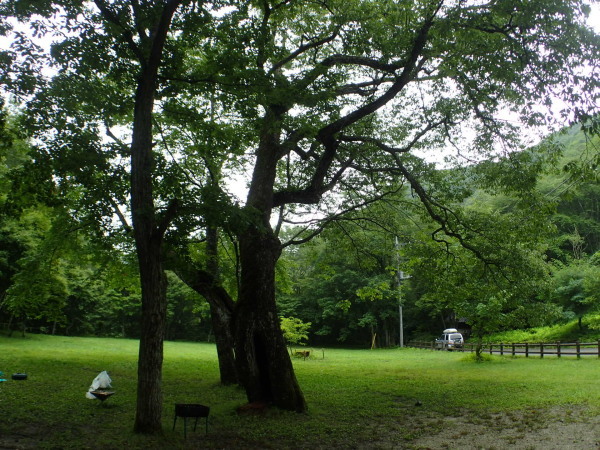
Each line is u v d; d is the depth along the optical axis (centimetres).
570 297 3588
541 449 746
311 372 1973
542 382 1461
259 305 1096
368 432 901
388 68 1130
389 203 1639
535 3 847
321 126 1172
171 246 937
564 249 4697
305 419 996
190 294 1931
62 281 2370
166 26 823
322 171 1241
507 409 1082
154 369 835
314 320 5094
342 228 1722
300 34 1320
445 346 3709
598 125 802
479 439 834
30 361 1852
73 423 902
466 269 1501
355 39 1084
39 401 1086
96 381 1151
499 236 1327
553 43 898
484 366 2134
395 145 1534
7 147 999
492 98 1123
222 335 1512
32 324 4550
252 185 1194
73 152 909
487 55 955
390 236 1728
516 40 924
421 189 1338
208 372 1859
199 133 1169
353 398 1275
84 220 1385
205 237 1598
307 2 1224
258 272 1113
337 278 4734
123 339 4575
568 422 912
